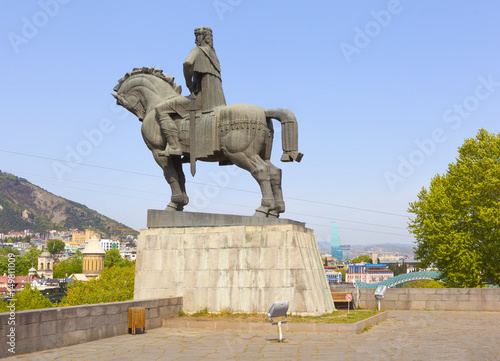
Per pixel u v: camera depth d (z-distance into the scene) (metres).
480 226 27.67
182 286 13.94
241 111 13.87
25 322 9.07
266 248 13.26
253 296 13.17
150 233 14.61
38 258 138.62
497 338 10.75
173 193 15.36
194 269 13.90
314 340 10.42
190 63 14.22
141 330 11.75
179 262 14.11
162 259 14.30
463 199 27.78
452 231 27.86
